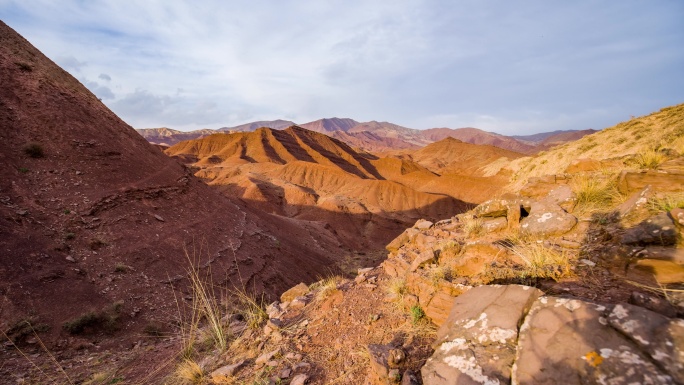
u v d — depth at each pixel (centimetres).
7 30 2986
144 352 833
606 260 297
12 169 1838
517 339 235
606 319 199
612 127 3831
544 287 296
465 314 288
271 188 9512
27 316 1111
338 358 385
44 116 2342
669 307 205
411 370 302
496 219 499
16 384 764
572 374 187
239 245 2736
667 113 3186
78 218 1814
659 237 271
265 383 374
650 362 169
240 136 19588
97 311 1293
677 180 366
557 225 387
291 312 574
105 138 2659
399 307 424
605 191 431
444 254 454
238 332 594
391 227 8475
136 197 2322
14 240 1405
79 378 730
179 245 2183
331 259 4716
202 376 450
